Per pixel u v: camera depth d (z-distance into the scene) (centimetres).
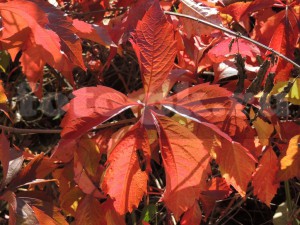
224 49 44
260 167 43
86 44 59
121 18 46
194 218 43
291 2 48
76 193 43
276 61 45
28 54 40
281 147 45
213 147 40
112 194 37
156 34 36
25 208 38
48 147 65
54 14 35
